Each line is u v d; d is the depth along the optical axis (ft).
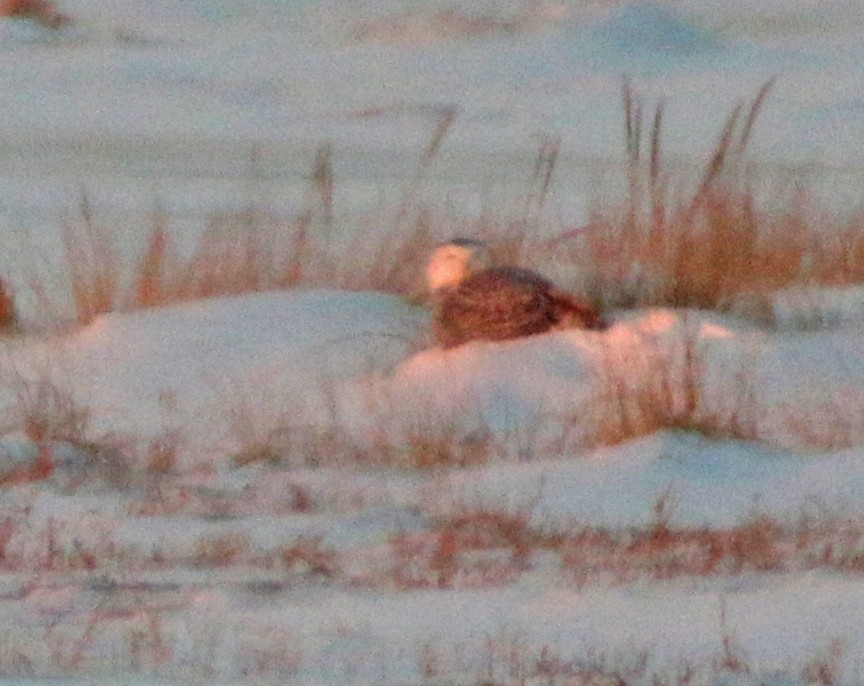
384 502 43.24
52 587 36.86
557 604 35.47
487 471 45.47
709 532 39.63
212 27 144.46
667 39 136.15
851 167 90.79
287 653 32.68
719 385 51.06
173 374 55.88
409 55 134.21
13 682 31.30
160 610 35.45
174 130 106.93
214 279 64.54
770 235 64.23
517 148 100.58
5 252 72.74
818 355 53.98
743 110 111.24
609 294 60.64
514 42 137.18
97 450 47.85
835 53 132.46
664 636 33.42
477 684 31.09
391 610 35.24
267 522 41.83
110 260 66.23
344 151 100.53
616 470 44.34
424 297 61.52
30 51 134.21
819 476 43.62
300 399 52.54
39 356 58.18
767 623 33.96
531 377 51.78
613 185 85.30
